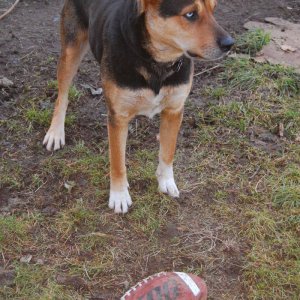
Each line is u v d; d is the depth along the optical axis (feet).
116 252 6.96
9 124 8.61
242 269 6.82
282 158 8.21
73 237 7.11
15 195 7.61
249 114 8.88
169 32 6.46
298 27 10.87
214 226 7.30
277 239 7.13
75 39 7.92
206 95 9.26
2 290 6.50
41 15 11.10
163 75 6.76
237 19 11.07
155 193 7.66
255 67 9.71
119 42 6.68
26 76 9.53
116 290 6.60
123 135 7.16
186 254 6.97
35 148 8.29
